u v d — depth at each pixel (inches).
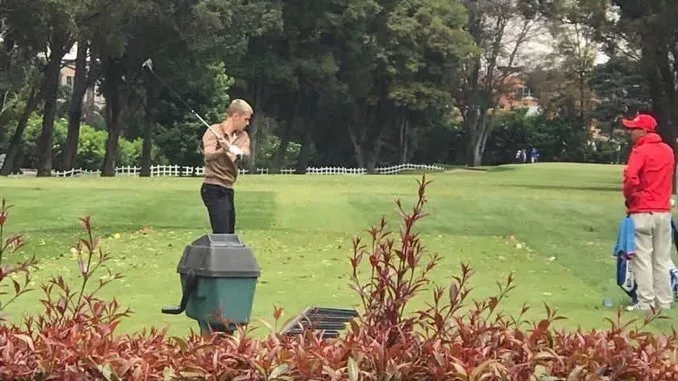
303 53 2470.5
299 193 1079.6
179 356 160.6
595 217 874.8
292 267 518.9
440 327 161.8
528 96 4318.4
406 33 2578.7
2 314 174.9
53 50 1721.2
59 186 1141.1
